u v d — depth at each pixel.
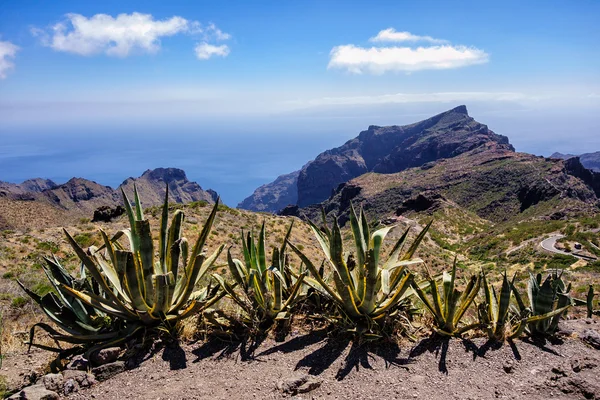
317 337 4.66
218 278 4.91
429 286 5.16
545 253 46.16
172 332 4.64
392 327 4.52
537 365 4.01
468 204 137.62
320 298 5.20
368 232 5.14
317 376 3.88
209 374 3.98
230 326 4.80
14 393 3.95
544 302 4.60
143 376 3.98
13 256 16.06
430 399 3.47
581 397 3.54
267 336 4.72
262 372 3.98
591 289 5.60
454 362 4.08
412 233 67.88
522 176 133.62
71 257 15.43
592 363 4.04
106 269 4.91
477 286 4.58
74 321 4.67
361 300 4.61
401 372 3.92
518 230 69.75
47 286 9.52
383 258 17.00
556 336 4.63
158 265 5.09
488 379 3.78
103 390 3.76
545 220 84.50
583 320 5.34
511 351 4.28
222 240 21.08
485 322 4.60
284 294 5.27
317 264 17.80
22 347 5.35
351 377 3.85
